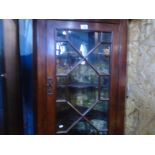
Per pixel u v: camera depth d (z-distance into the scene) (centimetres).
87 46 134
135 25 137
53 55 127
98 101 140
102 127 144
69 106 136
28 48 151
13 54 150
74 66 132
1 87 148
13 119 154
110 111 140
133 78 141
